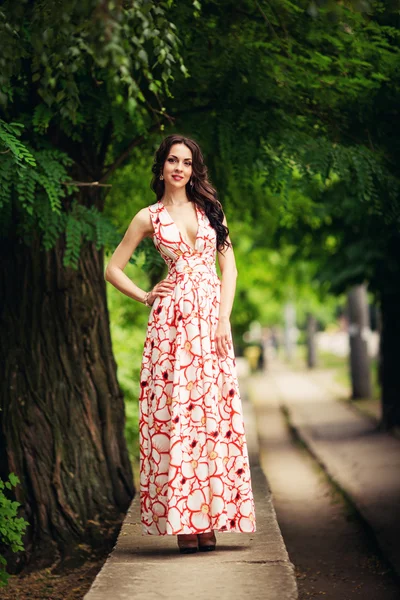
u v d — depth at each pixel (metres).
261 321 40.06
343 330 84.38
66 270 7.64
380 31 7.20
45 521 7.45
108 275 5.20
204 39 7.18
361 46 7.24
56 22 4.50
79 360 7.74
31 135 6.82
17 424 7.55
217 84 7.50
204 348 4.99
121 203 9.71
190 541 5.15
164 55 4.64
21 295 7.62
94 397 7.81
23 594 6.61
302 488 11.38
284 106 7.64
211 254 5.15
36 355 7.61
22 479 7.51
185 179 5.11
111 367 8.01
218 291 5.15
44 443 7.57
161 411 5.02
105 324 8.01
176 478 4.89
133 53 4.57
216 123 7.69
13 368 7.59
